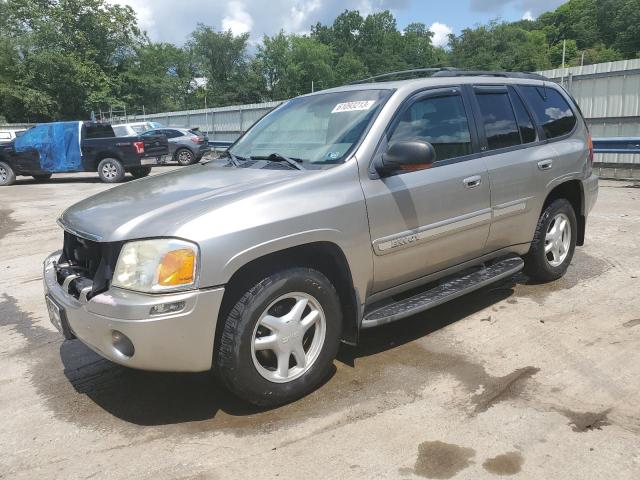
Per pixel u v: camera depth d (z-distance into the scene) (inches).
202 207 117.1
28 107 1926.7
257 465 106.1
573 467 102.0
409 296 160.2
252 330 117.5
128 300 109.1
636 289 195.8
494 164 168.6
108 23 2146.9
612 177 500.1
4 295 225.0
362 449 109.9
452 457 106.3
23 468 108.7
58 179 748.6
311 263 132.3
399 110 148.2
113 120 1550.2
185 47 3452.3
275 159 148.3
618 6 3636.8
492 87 179.3
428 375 139.8
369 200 135.0
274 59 3353.8
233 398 132.2
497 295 195.3
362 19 3966.5
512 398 127.0
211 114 1185.4
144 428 121.3
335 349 133.1
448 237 155.6
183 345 110.7
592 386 130.8
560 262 205.6
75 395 138.0
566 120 206.5
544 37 3949.3
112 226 116.5
